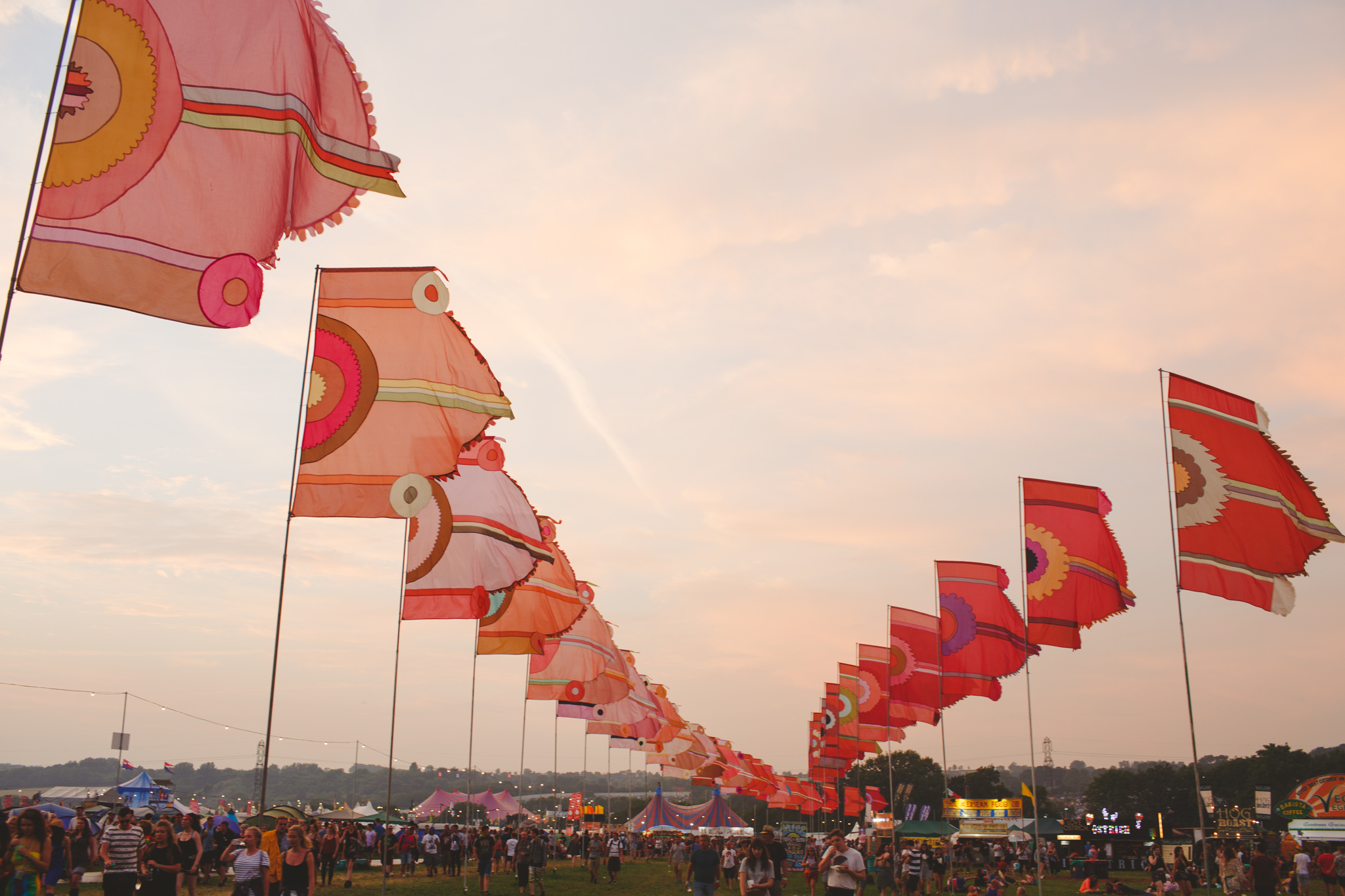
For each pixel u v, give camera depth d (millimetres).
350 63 14852
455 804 72688
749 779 76000
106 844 16938
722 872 49094
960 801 86500
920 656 41781
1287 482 26141
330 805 84375
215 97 13328
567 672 38344
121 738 65625
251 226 13266
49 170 12086
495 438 25281
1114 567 31641
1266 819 77062
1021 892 38438
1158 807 165375
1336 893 36750
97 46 12578
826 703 55781
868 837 52344
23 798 36812
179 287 12672
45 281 11836
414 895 33719
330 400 19953
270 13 13945
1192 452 26250
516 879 47656
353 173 14516
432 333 20531
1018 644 37219
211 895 28906
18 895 13852
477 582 24172
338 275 20641
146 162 12695
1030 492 32156
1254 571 25562
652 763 65625
